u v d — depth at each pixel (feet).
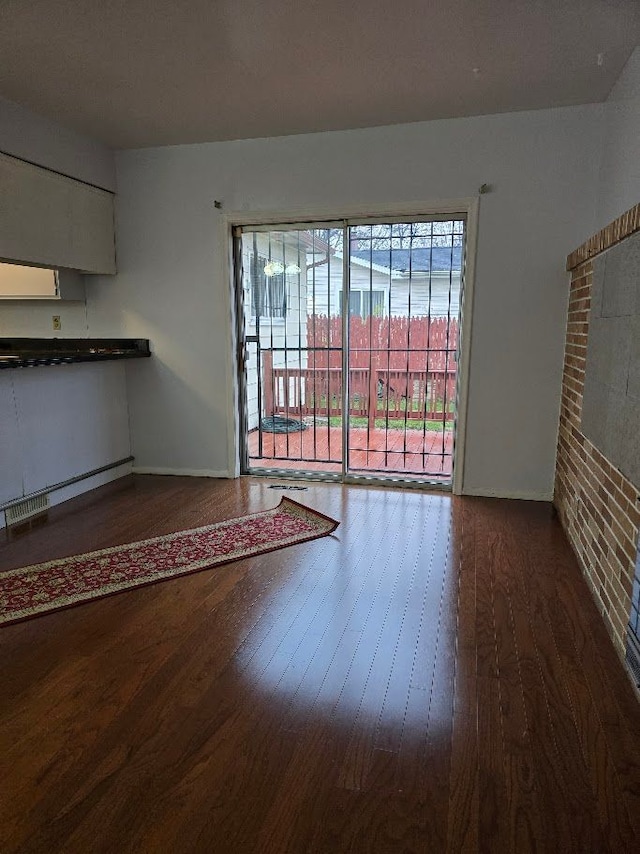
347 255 12.63
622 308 6.83
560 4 7.07
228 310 13.29
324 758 4.85
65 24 7.55
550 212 11.07
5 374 10.33
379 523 10.75
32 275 13.14
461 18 7.43
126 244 13.64
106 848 3.99
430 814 4.28
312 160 12.11
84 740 5.06
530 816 4.26
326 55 8.50
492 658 6.35
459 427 12.32
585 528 8.55
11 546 9.59
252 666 6.19
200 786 4.54
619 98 9.29
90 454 12.98
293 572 8.60
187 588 8.06
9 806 4.34
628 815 4.27
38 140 11.02
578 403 9.61
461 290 12.17
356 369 14.26
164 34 7.83
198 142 12.64
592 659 6.34
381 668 6.16
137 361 14.14
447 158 11.36
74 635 6.81
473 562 8.96
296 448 15.34
